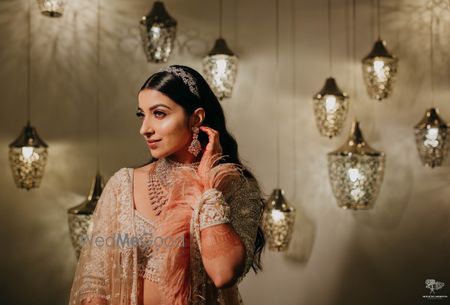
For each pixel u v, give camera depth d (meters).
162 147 1.46
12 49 2.96
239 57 3.11
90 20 3.03
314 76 3.15
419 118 3.20
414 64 3.20
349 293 3.20
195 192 1.42
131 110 3.05
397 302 3.23
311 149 3.16
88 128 3.03
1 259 2.98
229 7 3.10
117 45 3.04
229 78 2.75
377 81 2.83
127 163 3.05
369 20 3.17
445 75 3.21
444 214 3.24
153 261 1.42
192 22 3.07
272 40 3.14
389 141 3.19
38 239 3.01
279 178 3.15
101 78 3.04
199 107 1.51
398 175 3.21
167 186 1.50
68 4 3.01
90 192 2.76
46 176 3.00
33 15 2.98
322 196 3.18
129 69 3.05
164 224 1.43
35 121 2.99
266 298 3.16
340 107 2.79
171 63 3.05
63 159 3.01
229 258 1.29
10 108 2.96
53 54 3.00
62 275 3.03
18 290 3.00
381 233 3.22
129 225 1.46
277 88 3.14
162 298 1.39
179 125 1.45
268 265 3.17
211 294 1.43
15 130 2.96
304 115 3.15
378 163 2.76
